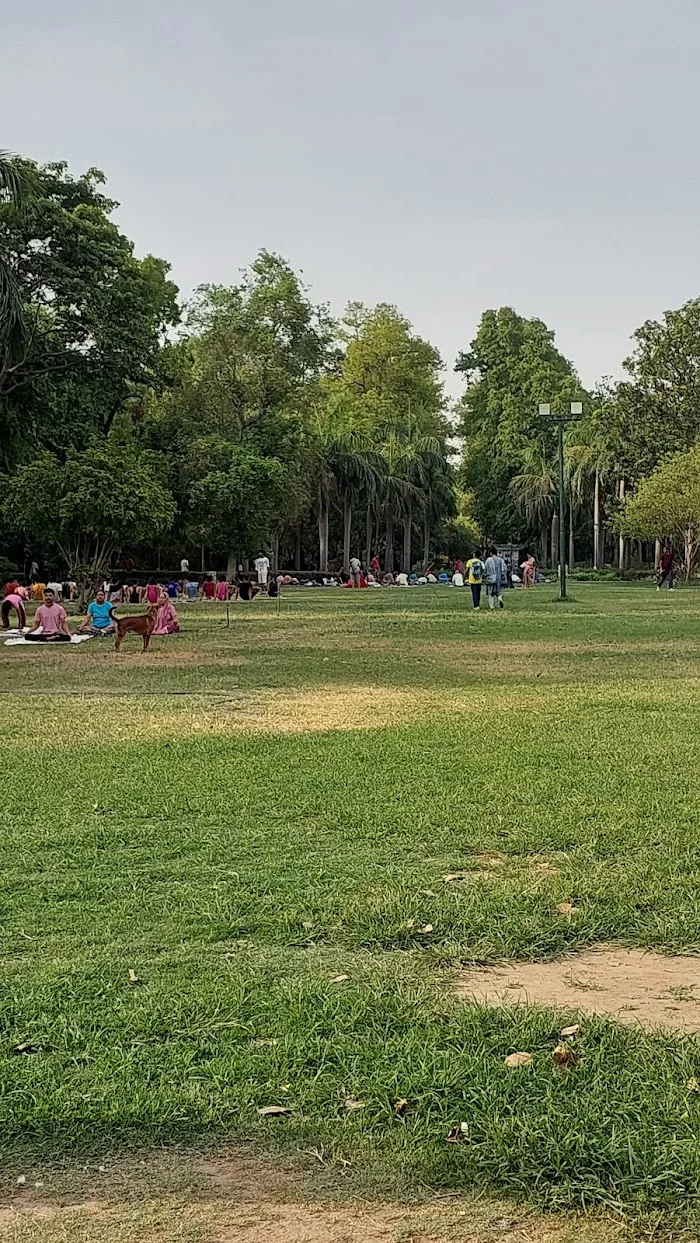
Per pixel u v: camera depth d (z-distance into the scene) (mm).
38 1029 3846
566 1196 2877
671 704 11609
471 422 82375
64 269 33312
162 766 8375
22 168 24953
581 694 12625
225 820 6734
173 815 6867
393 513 62688
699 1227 2752
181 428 48969
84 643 21344
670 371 65875
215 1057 3625
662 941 4742
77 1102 3328
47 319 36094
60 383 37406
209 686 14039
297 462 52344
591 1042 3697
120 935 4809
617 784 7508
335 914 5051
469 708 11586
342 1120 3229
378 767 8227
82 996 4117
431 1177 2977
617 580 64750
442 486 64375
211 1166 3045
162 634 23422
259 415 51656
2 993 4152
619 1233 2744
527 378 79375
